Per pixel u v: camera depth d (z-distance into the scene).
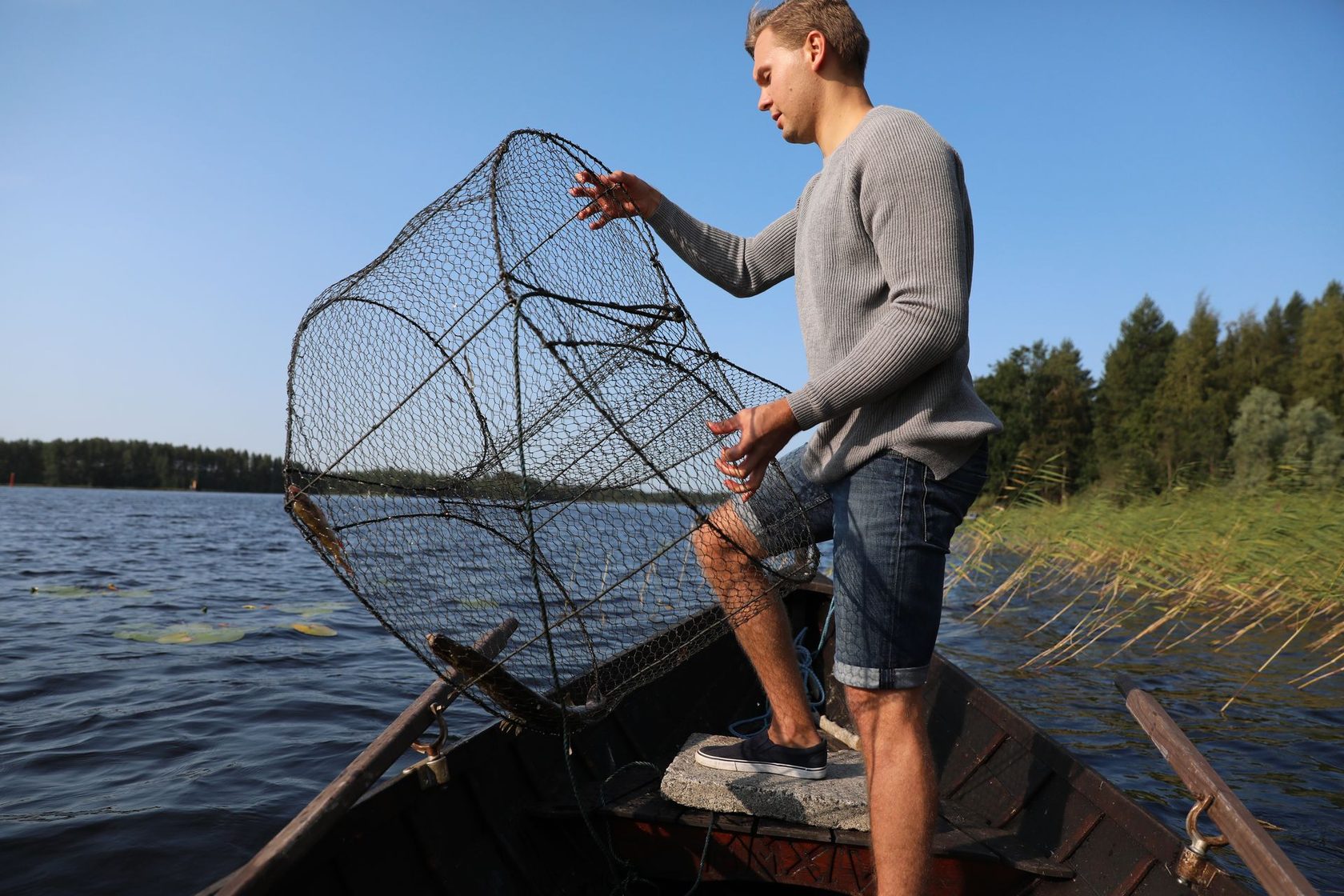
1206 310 50.25
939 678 2.89
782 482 1.84
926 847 1.54
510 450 1.69
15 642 5.68
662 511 1.79
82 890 2.21
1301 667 5.92
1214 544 8.60
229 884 1.17
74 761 3.29
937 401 1.56
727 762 2.00
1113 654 6.42
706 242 2.12
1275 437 35.00
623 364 1.71
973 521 10.20
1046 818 1.99
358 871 1.53
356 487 1.63
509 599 1.62
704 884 1.96
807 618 3.57
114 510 35.25
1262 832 1.40
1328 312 45.19
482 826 1.86
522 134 1.63
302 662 5.22
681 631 1.89
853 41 1.73
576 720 1.61
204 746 3.51
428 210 1.62
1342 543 7.54
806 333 1.75
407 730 1.64
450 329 1.56
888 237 1.49
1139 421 48.31
